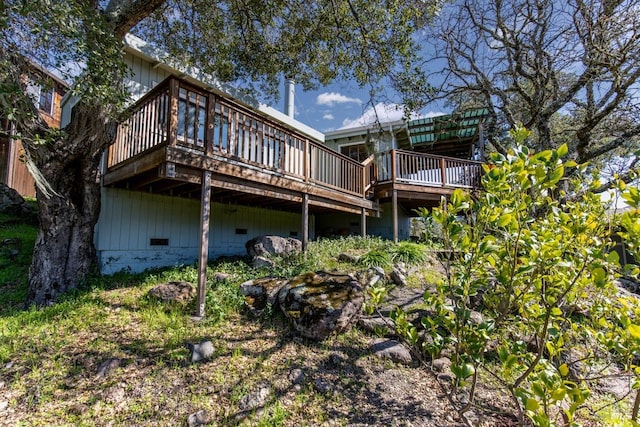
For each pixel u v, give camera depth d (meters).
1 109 2.99
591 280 1.71
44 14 2.74
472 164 9.92
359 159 12.53
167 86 4.34
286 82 10.97
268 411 2.55
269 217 8.70
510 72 8.75
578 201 2.32
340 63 6.74
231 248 7.60
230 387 2.80
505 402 2.72
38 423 2.35
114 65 3.66
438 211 1.87
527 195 1.75
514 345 1.74
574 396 1.38
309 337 3.58
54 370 2.89
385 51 5.96
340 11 5.85
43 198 4.58
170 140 4.09
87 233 4.97
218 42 6.80
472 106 10.29
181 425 2.40
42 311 4.01
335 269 5.53
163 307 4.20
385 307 4.35
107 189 5.63
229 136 4.92
